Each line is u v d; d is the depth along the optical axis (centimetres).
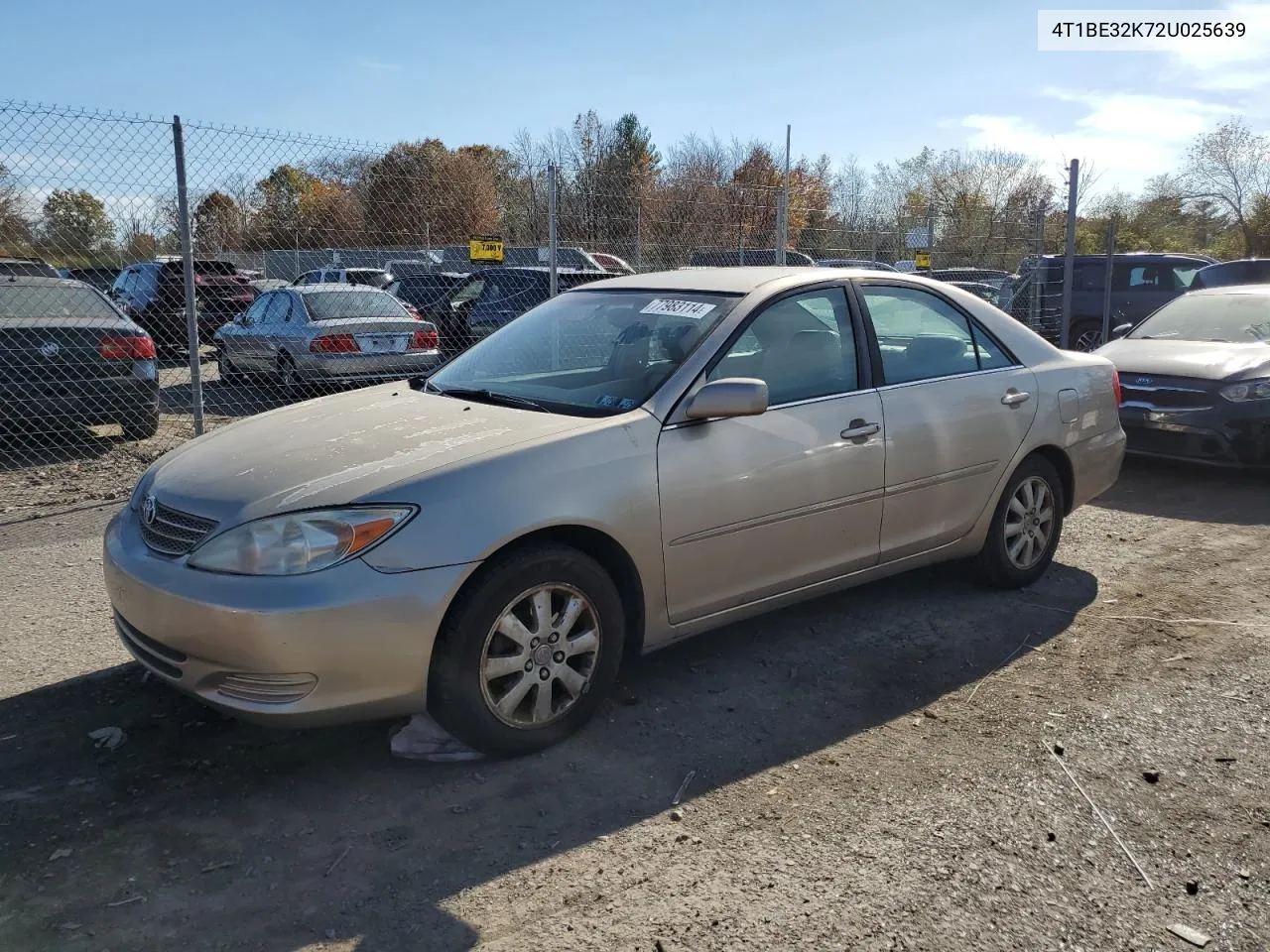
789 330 416
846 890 273
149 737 354
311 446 351
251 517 311
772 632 456
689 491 365
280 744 350
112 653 427
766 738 358
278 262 1338
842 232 1360
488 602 321
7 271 886
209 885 273
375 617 302
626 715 373
